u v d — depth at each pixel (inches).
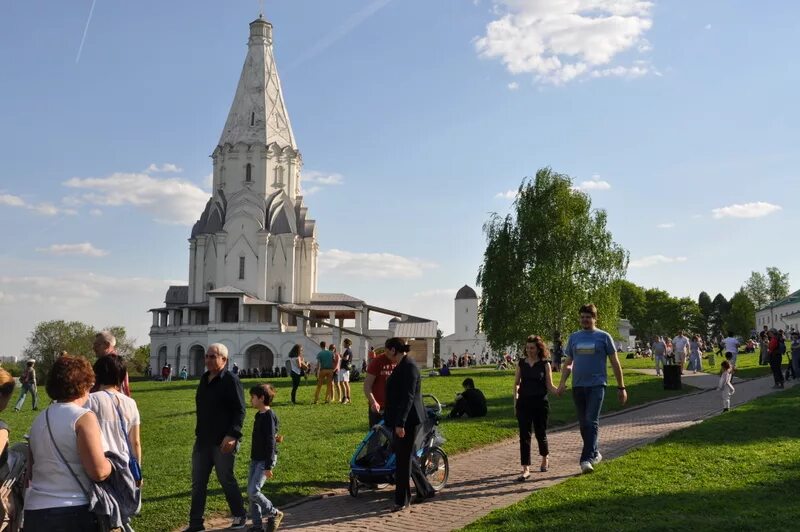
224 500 529.7
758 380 1427.2
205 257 4205.2
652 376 1657.2
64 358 309.3
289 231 4158.5
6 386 321.4
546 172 2236.7
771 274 7057.1
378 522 471.2
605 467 556.7
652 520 404.8
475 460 668.1
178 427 956.6
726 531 379.6
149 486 583.5
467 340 5334.6
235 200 4133.9
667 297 6112.2
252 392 483.2
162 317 4424.2
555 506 446.9
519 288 2132.1
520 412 580.4
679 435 689.0
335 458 665.6
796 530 374.6
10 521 315.9
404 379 505.7
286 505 526.3
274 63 4399.6
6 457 319.0
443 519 468.8
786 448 603.2
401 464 502.6
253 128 4259.4
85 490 296.0
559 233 2138.3
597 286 2130.9
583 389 572.7
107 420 348.5
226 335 3841.0
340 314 4104.3
